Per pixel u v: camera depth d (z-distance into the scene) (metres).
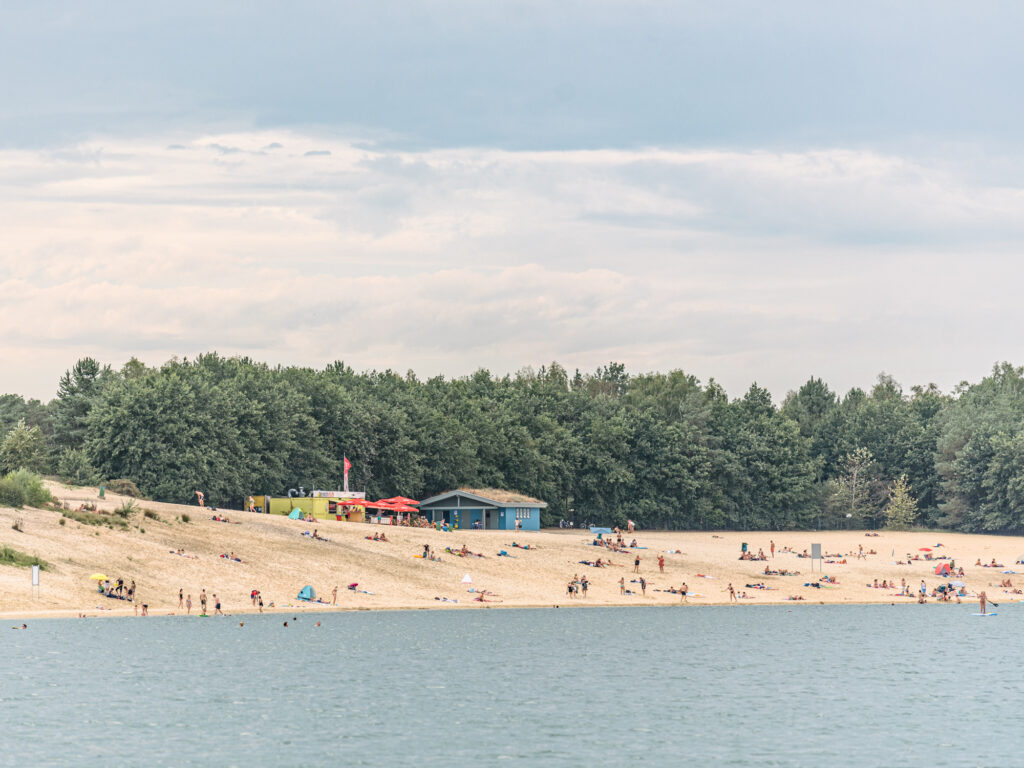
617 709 80.12
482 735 71.19
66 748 65.69
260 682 86.75
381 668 94.69
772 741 70.81
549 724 74.69
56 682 83.69
